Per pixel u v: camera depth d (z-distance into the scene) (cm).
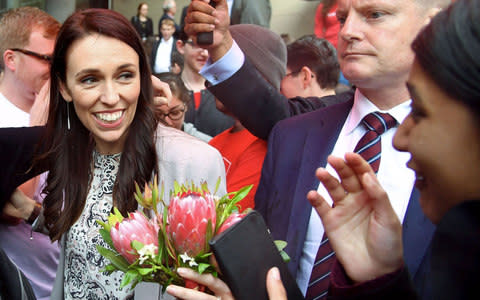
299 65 249
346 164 76
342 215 79
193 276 89
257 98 161
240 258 84
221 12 155
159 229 95
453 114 57
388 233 74
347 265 77
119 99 131
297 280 124
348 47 118
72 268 143
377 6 112
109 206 142
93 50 127
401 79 116
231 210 98
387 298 72
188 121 296
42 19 214
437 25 59
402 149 66
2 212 170
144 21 586
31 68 210
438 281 56
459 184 59
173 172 140
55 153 149
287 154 133
